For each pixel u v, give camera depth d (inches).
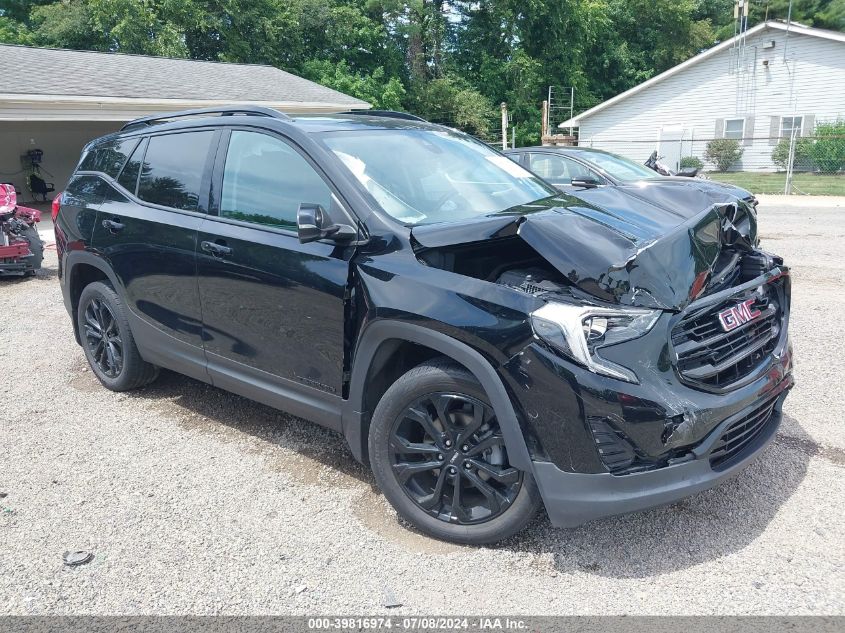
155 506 128.2
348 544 115.3
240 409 173.9
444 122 1330.0
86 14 1084.5
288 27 1221.7
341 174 126.1
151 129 171.6
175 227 151.2
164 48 1058.1
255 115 147.9
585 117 1186.0
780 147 965.2
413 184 133.0
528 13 1390.3
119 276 168.7
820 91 1000.9
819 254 364.8
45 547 115.5
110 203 172.4
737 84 1063.6
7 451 151.9
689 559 107.7
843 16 1601.9
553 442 99.7
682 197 161.5
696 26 1612.9
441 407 110.8
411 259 114.0
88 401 181.2
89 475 140.6
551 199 140.7
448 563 109.3
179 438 157.8
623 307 100.0
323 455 148.3
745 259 127.8
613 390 96.0
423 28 1375.5
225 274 140.0
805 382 178.9
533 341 99.3
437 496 113.7
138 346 171.2
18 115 546.9
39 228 563.5
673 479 100.3
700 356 105.6
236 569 109.0
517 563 108.7
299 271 126.0
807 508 120.0
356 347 118.9
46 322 263.9
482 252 118.7
